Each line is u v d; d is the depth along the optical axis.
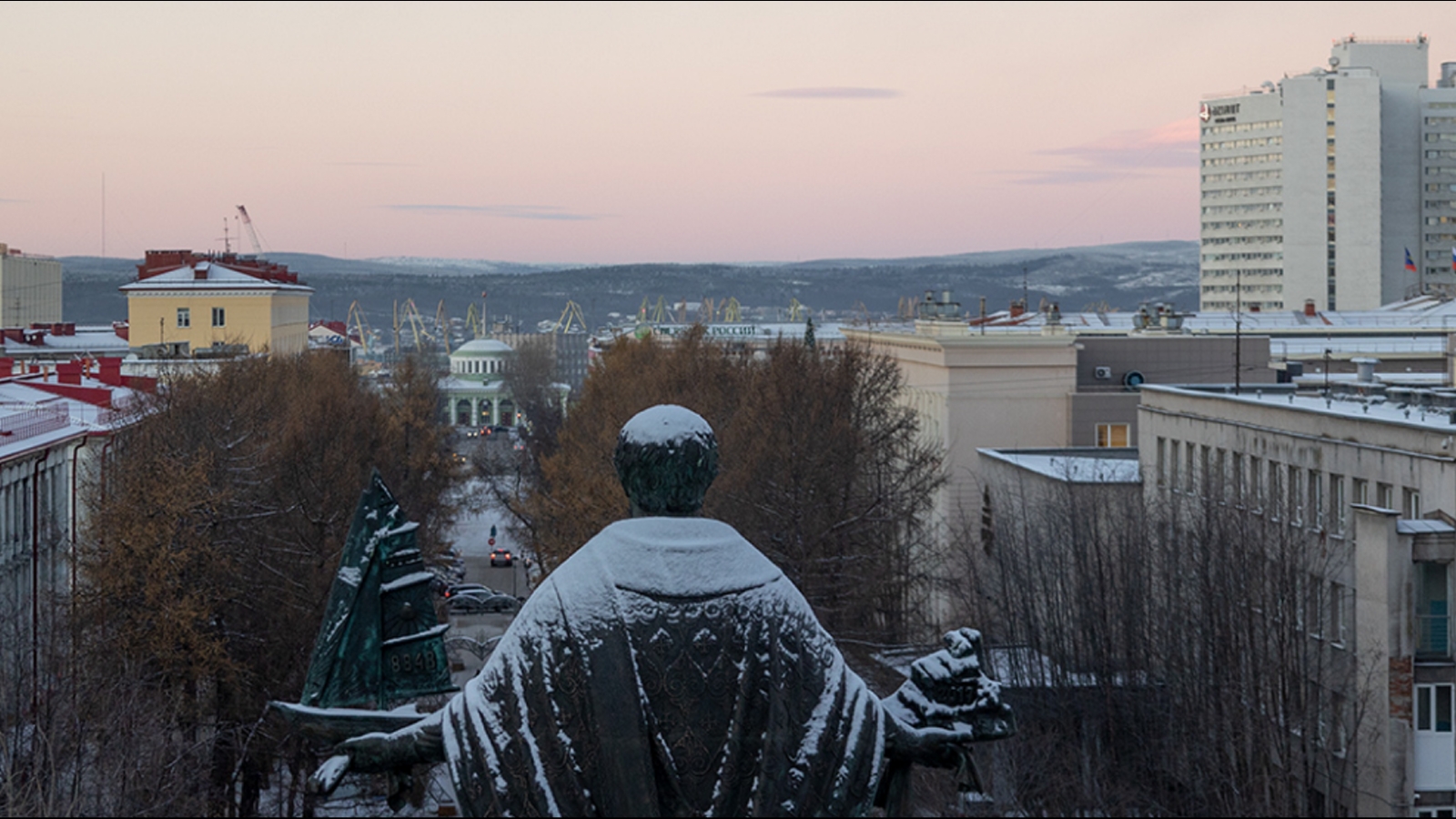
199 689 45.91
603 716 5.14
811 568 53.97
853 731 5.28
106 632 43.00
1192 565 46.31
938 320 106.12
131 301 132.25
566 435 84.62
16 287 163.12
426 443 88.31
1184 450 59.41
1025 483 66.94
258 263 144.88
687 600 5.26
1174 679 42.19
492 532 126.81
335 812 42.19
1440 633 41.78
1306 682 40.03
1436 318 123.25
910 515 60.34
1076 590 47.59
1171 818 39.84
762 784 5.11
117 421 64.75
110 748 33.12
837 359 68.19
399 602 5.66
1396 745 40.88
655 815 5.07
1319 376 96.62
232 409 58.69
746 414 59.91
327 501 55.75
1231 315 125.94
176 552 44.28
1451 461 41.22
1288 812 38.00
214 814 42.09
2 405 64.06
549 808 5.09
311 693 5.59
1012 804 37.56
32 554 55.88
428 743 5.40
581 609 5.27
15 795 29.41
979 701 5.54
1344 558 45.88
